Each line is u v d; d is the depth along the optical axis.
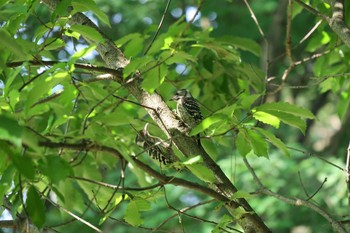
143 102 9.34
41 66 9.16
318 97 25.84
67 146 8.30
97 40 8.64
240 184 21.62
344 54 12.38
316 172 21.55
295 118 8.51
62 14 8.39
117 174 21.38
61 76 7.88
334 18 10.03
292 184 21.56
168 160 9.56
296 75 24.89
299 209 21.69
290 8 11.49
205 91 12.00
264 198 21.31
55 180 6.95
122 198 8.95
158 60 8.77
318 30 12.32
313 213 21.56
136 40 10.66
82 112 10.88
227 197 8.87
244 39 11.70
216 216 21.42
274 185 21.06
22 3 8.91
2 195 7.94
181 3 24.05
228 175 20.66
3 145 6.65
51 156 7.08
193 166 8.30
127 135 10.66
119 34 24.11
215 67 11.98
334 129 26.16
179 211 8.94
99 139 8.70
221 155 21.98
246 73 11.95
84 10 8.78
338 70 12.51
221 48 10.91
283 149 8.82
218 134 9.18
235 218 8.76
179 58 8.77
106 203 9.77
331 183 20.95
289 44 11.80
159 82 8.68
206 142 10.60
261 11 24.53
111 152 8.84
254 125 9.51
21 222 8.76
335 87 12.65
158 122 9.27
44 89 7.78
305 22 24.06
